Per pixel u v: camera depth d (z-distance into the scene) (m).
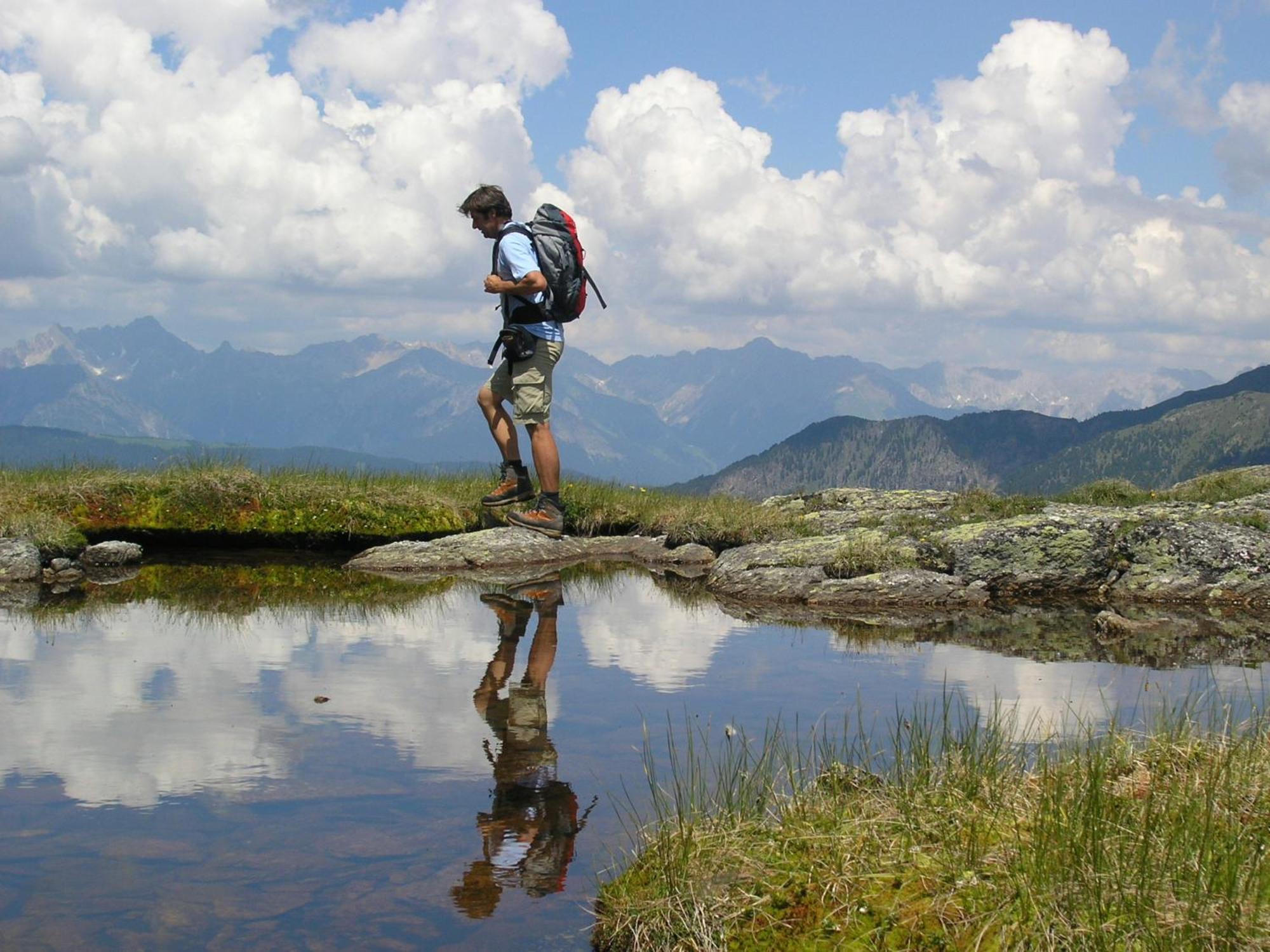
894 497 20.02
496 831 4.67
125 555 13.85
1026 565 12.81
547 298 10.74
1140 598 12.37
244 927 3.75
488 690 7.21
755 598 12.28
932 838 4.18
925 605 11.85
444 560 14.36
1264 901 3.45
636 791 5.17
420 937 3.75
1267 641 9.66
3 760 5.44
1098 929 3.37
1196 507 15.52
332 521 15.51
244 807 4.88
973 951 3.42
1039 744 5.77
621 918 3.85
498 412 11.43
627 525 17.86
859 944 3.55
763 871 4.04
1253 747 5.01
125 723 6.16
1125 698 7.16
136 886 4.04
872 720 6.56
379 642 8.80
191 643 8.55
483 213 10.51
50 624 9.29
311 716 6.39
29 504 14.48
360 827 4.68
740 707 6.89
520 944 3.72
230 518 15.28
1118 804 4.35
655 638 9.38
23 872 4.14
